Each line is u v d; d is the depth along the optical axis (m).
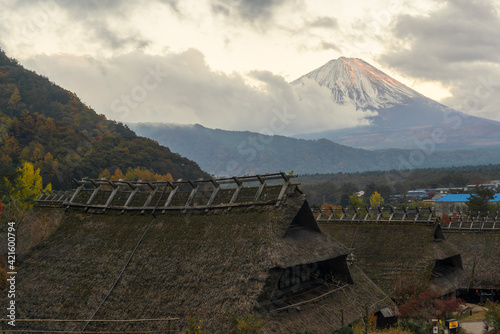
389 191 143.75
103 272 20.91
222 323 16.09
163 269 19.75
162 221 22.67
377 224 37.56
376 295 24.64
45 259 23.22
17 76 166.00
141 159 117.19
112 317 18.41
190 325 15.46
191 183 23.55
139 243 21.80
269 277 17.50
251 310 16.28
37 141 110.94
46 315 19.78
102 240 23.02
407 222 35.91
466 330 27.16
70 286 20.84
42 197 35.41
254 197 21.05
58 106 149.75
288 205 20.19
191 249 20.11
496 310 25.69
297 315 18.66
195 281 18.41
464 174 193.25
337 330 18.70
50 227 29.38
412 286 28.67
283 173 20.73
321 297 20.95
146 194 24.89
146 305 18.33
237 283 17.36
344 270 23.28
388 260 33.41
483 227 42.66
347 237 38.00
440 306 27.69
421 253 32.56
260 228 19.25
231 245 19.22
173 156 132.38
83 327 18.42
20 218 31.20
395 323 24.38
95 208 25.69
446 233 43.84
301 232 22.11
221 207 21.50
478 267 39.00
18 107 143.12
